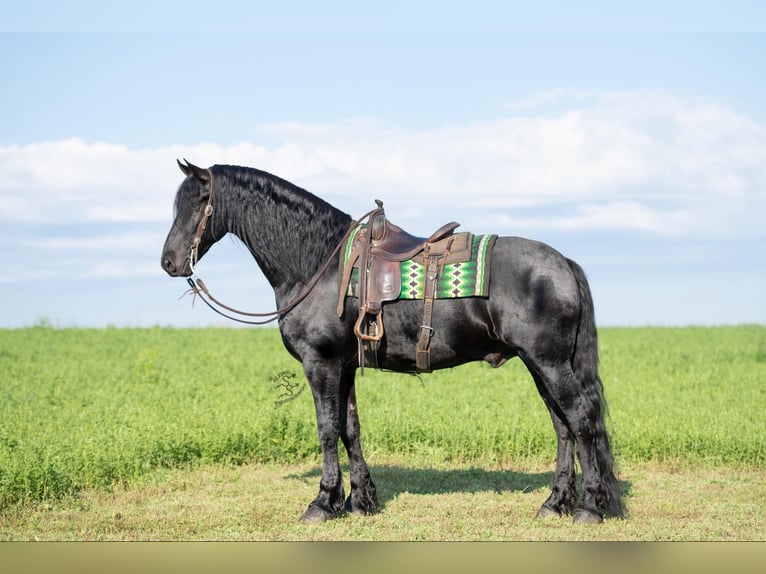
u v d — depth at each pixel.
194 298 7.71
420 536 7.00
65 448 8.98
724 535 7.01
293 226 7.46
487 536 6.98
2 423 10.66
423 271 6.99
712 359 20.16
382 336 7.12
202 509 7.96
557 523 7.32
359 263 7.18
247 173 7.57
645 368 18.27
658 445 10.14
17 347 22.20
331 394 7.41
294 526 7.31
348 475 9.74
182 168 7.59
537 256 6.92
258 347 22.45
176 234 7.55
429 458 10.25
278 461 10.14
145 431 10.02
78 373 16.56
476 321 6.93
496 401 12.93
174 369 16.97
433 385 14.88
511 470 9.84
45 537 6.98
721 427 10.41
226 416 10.84
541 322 6.79
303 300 7.36
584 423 6.96
